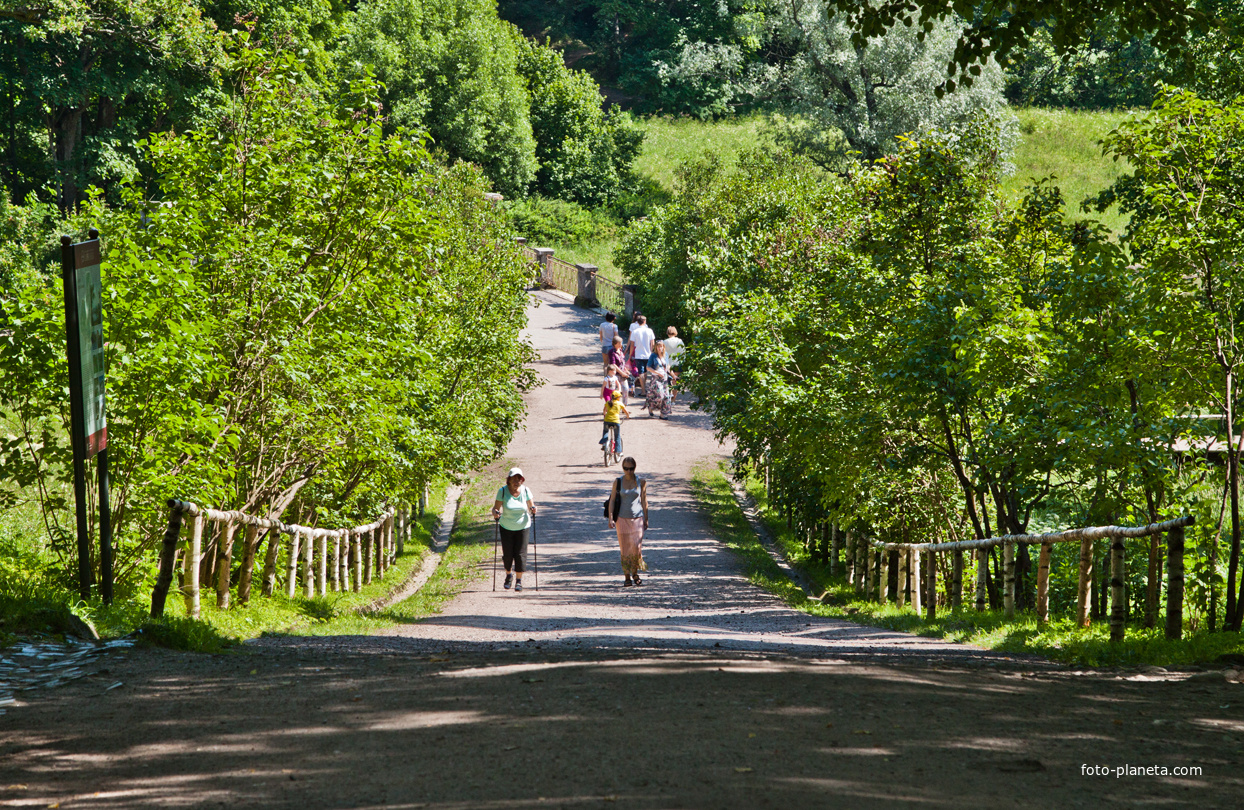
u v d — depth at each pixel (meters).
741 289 50.66
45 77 68.94
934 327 28.88
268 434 26.97
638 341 72.12
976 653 19.77
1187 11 22.17
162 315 21.52
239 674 14.02
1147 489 24.70
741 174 83.69
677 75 115.94
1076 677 15.13
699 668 14.30
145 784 8.85
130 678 13.62
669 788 8.33
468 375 49.53
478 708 11.45
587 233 125.00
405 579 40.38
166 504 20.02
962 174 34.34
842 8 23.92
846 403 33.88
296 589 30.12
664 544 45.88
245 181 27.12
